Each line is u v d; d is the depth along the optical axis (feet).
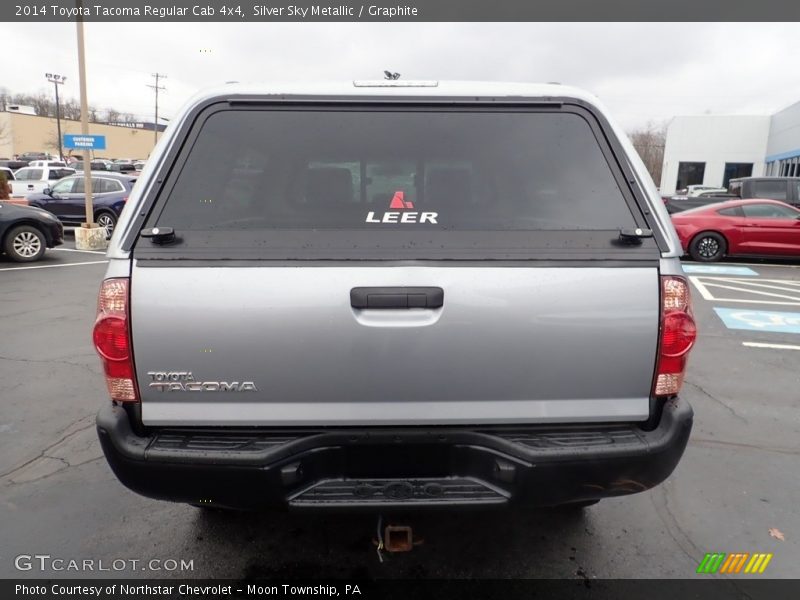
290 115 7.51
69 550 8.93
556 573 8.42
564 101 7.59
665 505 10.18
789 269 37.93
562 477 6.66
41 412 13.96
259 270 6.46
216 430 6.79
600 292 6.57
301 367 6.53
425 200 7.25
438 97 7.55
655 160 216.95
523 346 6.57
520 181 7.29
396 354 6.53
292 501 6.63
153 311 6.43
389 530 7.63
